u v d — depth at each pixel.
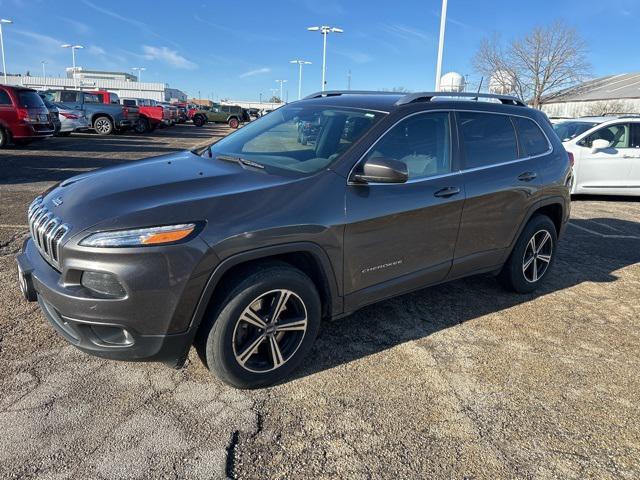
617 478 2.44
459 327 3.97
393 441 2.62
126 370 3.11
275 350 2.98
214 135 26.69
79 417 2.66
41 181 9.17
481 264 4.14
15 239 5.49
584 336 3.93
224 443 2.54
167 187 2.90
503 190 4.05
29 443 2.45
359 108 3.65
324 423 2.73
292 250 2.87
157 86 73.75
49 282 2.64
